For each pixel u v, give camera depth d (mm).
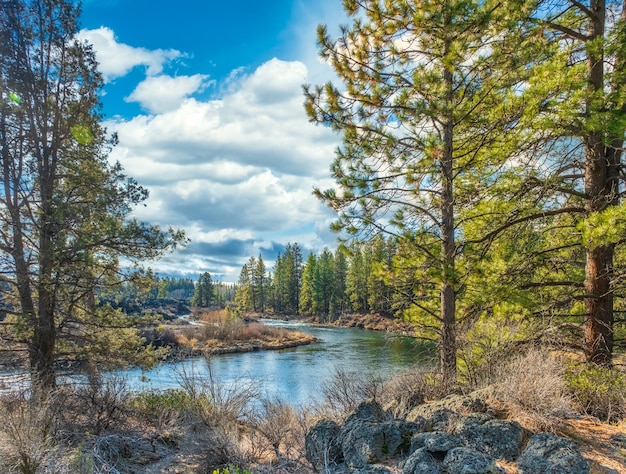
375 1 7543
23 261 10164
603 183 6922
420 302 9297
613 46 5988
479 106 7523
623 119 5652
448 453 3848
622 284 6852
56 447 5879
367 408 5629
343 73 8031
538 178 7082
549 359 5816
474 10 6418
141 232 10578
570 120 6094
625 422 4984
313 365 22766
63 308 10820
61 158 10906
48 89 10781
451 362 7438
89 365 9961
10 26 10195
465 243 7871
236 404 9125
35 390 7566
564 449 3732
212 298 99188
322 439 5230
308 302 75625
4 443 5586
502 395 5172
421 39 7773
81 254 10016
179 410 8523
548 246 8586
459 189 8320
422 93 7406
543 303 7625
